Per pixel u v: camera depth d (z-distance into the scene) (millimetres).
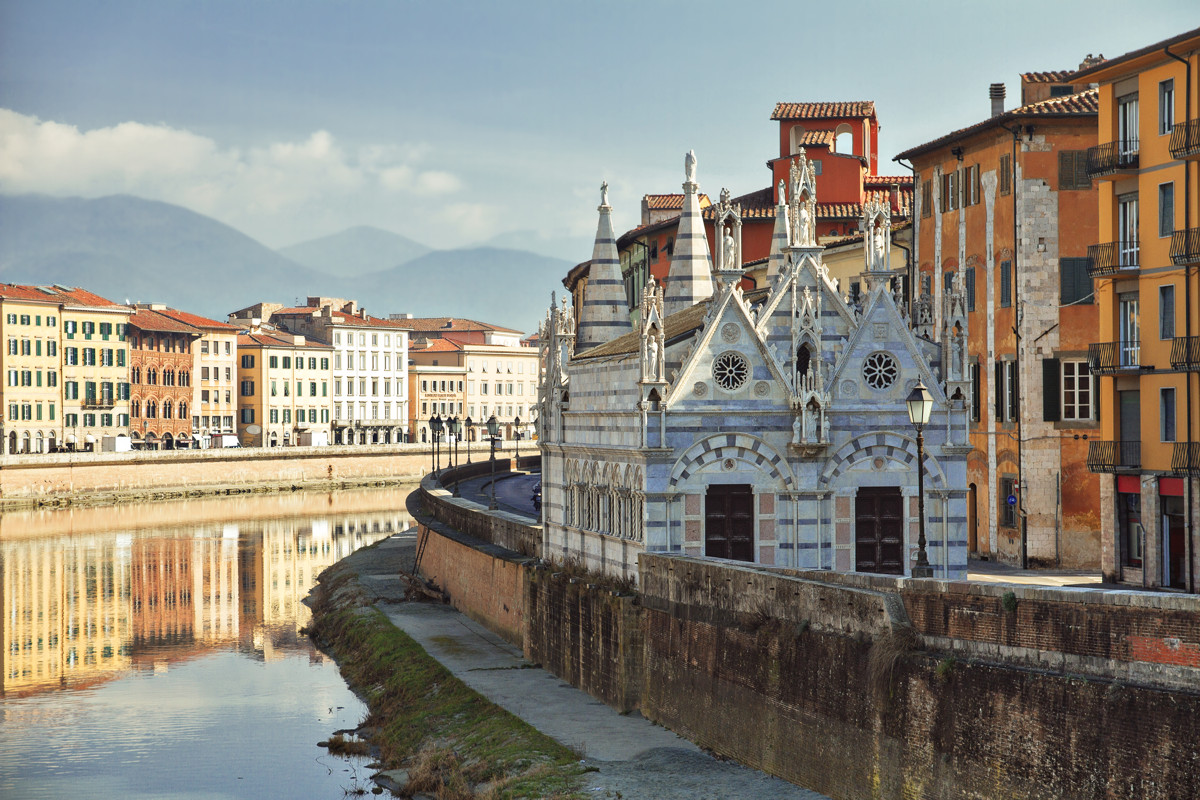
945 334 52469
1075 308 67875
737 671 43062
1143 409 58125
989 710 32406
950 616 34344
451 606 83938
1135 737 28797
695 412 50562
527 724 50094
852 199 101312
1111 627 29891
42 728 62781
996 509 70562
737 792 39625
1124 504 59688
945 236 77312
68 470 175625
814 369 51031
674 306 67125
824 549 51406
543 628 61625
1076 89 77250
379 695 64938
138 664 77500
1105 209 60906
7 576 111250
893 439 51812
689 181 67125
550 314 62688
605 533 55375
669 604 48031
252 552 127438
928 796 34094
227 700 67938
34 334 191375
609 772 43281
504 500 108812
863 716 36594
